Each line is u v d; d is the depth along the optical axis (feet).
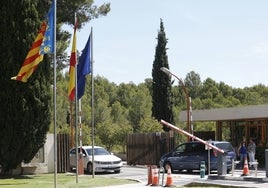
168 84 179.32
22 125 78.43
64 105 230.27
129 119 274.36
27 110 78.54
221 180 74.18
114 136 186.50
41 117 80.33
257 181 70.69
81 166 89.86
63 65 121.49
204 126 232.94
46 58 80.89
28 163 86.17
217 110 132.36
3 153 78.84
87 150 100.99
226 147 93.91
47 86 81.20
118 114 276.82
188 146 96.89
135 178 83.87
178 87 375.45
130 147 129.80
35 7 80.69
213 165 92.02
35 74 79.10
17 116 78.23
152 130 167.22
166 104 177.99
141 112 274.16
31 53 61.05
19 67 78.38
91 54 79.41
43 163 90.53
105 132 188.03
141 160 126.82
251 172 92.84
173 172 99.55
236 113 127.03
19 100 78.23
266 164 71.20
